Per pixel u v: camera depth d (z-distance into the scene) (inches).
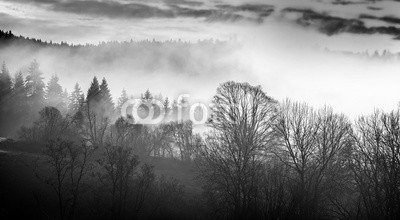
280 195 1787.6
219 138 2407.7
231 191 2233.0
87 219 2436.0
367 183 2091.5
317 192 2102.6
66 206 2561.5
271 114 2400.3
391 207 1833.2
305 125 2362.2
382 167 2055.9
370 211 1888.5
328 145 2267.5
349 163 2138.3
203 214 2459.4
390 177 1939.0
